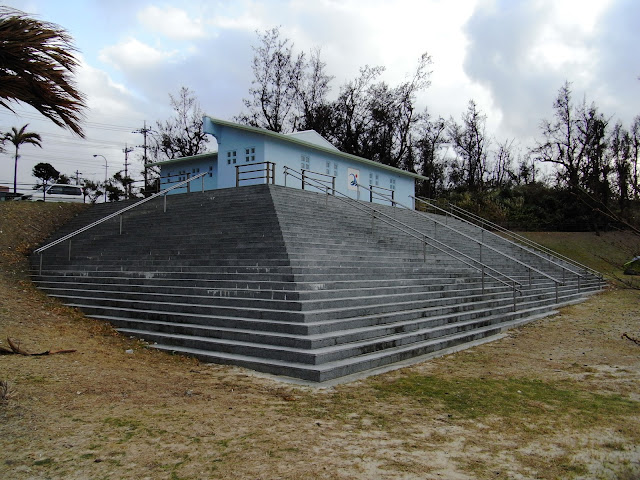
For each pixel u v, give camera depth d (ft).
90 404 17.95
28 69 18.90
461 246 63.00
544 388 21.84
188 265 40.42
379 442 14.93
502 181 167.43
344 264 39.52
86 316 35.12
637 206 22.63
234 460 13.32
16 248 55.26
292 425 16.31
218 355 25.82
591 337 35.04
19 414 16.48
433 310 35.37
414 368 25.32
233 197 51.96
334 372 22.71
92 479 12.12
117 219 57.31
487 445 14.93
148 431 15.42
